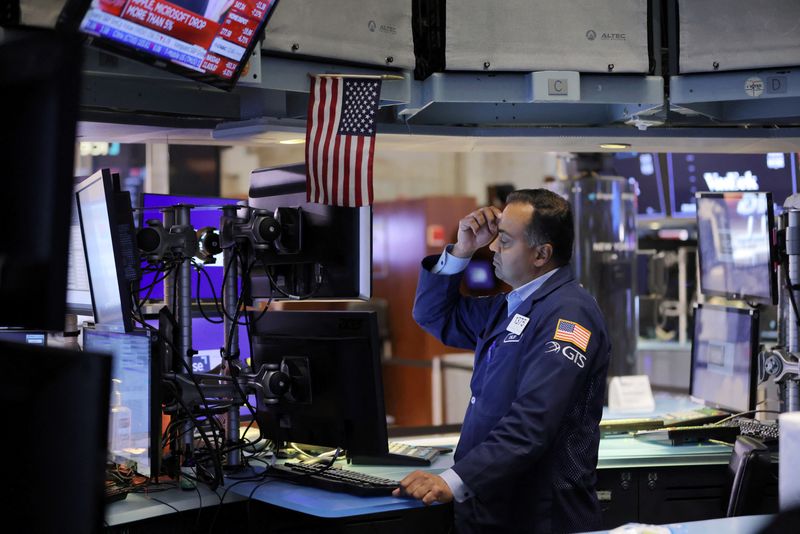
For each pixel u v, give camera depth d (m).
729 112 3.68
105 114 3.16
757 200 3.28
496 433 2.50
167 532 2.64
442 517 2.65
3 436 1.23
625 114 3.51
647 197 4.99
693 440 3.22
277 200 3.03
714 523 2.01
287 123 3.19
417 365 7.95
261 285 3.09
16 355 1.22
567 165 4.58
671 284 5.66
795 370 3.15
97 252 2.64
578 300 2.67
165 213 2.91
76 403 1.13
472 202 8.42
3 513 1.21
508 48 3.21
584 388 2.62
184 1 2.52
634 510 3.10
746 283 3.40
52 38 1.14
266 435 2.96
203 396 2.75
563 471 2.59
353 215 2.80
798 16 3.23
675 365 5.51
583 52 3.24
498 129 3.52
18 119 1.18
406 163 9.58
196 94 3.36
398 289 8.30
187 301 2.86
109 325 2.66
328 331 2.69
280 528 2.70
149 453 2.50
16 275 1.18
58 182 1.14
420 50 3.29
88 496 1.12
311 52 2.96
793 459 1.78
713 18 3.27
